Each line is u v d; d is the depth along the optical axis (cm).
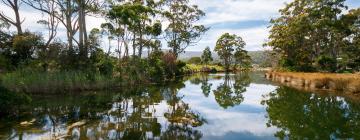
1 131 1101
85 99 1959
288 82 3497
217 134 1120
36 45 2830
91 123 1266
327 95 2173
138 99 2044
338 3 4622
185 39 5362
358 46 5150
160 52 4522
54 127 1178
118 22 3447
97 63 2812
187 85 3234
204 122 1332
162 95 2302
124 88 2708
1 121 1266
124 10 3262
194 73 6438
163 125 1254
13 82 2002
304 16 4722
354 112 1522
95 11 3288
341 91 2409
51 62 2567
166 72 4316
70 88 2294
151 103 1875
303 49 5000
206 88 2927
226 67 8744
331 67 4406
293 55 5078
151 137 1062
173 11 5266
